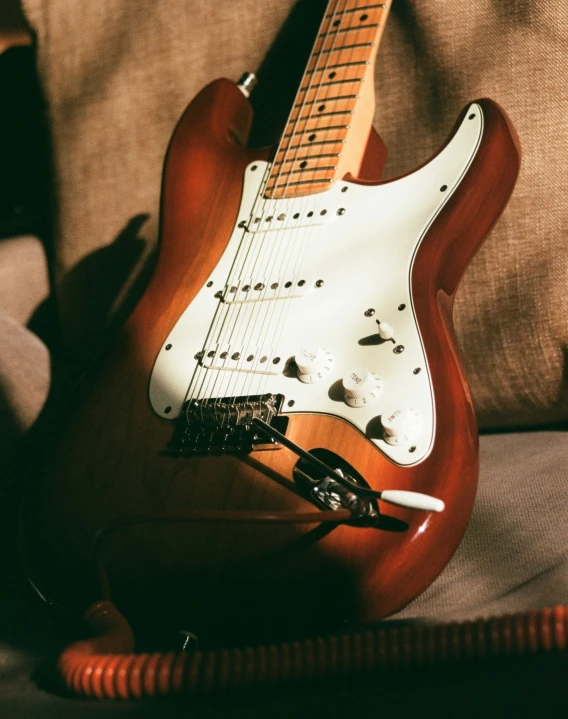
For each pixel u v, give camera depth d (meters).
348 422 0.73
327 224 0.84
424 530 0.68
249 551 0.70
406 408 0.72
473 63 0.91
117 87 1.04
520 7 0.89
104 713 0.61
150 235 1.03
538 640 0.59
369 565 0.68
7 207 1.26
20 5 1.07
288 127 0.91
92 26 1.05
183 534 0.72
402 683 0.60
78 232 1.06
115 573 0.72
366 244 0.81
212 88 0.96
